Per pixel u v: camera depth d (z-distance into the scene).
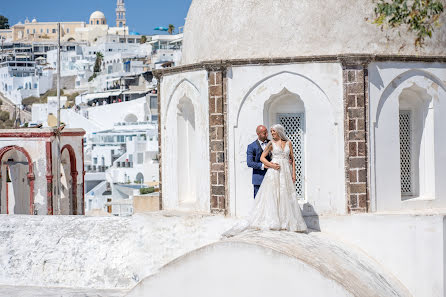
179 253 12.78
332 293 9.04
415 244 11.92
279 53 12.36
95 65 145.12
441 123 12.76
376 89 12.25
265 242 9.72
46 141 24.25
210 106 12.62
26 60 174.88
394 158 12.40
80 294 12.55
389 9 12.41
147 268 12.99
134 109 93.50
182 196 13.83
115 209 51.47
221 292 9.44
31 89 143.62
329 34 12.25
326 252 10.47
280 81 12.32
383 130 12.32
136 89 111.69
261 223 11.12
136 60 128.88
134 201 23.95
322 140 12.20
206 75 12.80
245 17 12.62
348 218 12.03
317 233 11.89
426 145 12.89
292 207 11.27
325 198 12.20
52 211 24.28
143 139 76.25
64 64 156.12
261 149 11.79
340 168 12.16
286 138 11.44
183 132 13.86
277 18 12.42
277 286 9.23
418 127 13.02
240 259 9.39
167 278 9.67
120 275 13.01
